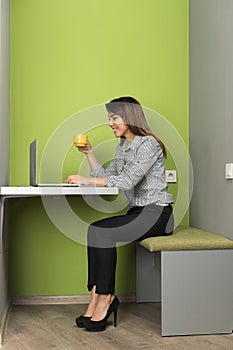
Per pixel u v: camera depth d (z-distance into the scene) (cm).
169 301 310
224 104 344
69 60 395
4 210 336
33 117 392
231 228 335
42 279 395
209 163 371
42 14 393
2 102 317
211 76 365
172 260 310
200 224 388
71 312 366
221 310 315
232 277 317
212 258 314
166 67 406
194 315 312
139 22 403
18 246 392
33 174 331
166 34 406
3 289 328
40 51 393
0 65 304
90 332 317
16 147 390
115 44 400
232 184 333
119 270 400
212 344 295
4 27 334
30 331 321
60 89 394
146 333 315
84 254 398
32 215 393
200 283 313
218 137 354
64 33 395
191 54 404
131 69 402
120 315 355
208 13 369
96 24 398
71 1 396
